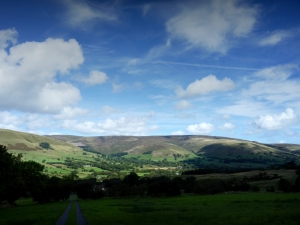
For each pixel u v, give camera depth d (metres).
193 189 166.62
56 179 157.75
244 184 160.25
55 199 136.00
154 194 149.12
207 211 69.88
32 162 124.81
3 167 88.12
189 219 55.22
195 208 78.81
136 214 65.69
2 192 90.25
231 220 52.72
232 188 163.00
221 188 155.12
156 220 54.38
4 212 79.69
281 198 100.69
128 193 150.00
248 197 111.00
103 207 88.88
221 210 71.50
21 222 52.72
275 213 59.91
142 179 191.38
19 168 106.38
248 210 69.06
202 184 162.12
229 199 105.44
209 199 110.19
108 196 156.25
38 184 122.94
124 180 186.62
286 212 60.81
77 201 132.88
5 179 90.69
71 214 66.50
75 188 147.75
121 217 59.12
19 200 160.12
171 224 49.19
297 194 119.62
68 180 154.00
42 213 70.50
